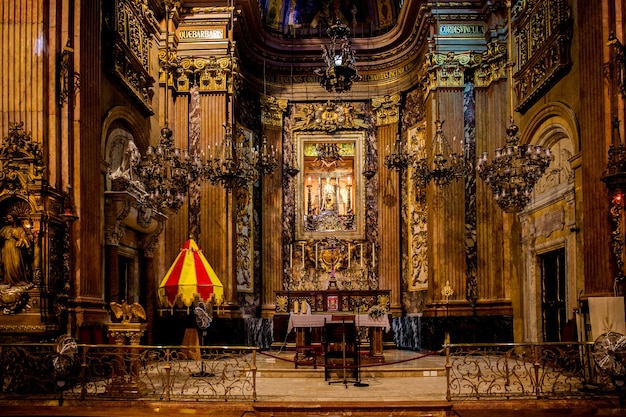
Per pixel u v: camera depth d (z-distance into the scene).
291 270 20.08
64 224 10.64
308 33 20.98
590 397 9.54
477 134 17.12
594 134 11.54
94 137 11.70
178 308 15.88
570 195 12.99
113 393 9.67
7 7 10.82
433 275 16.98
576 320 11.71
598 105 11.45
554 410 9.23
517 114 16.03
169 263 16.98
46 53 10.85
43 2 10.84
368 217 20.45
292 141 20.81
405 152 18.09
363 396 9.99
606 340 9.49
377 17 20.92
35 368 9.70
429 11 17.45
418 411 9.31
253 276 19.45
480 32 17.38
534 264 15.20
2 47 10.76
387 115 20.31
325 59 15.10
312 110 20.84
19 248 10.05
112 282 12.70
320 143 20.83
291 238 20.39
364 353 14.95
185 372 12.71
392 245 19.78
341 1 21.19
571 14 13.00
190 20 17.69
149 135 15.83
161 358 15.34
